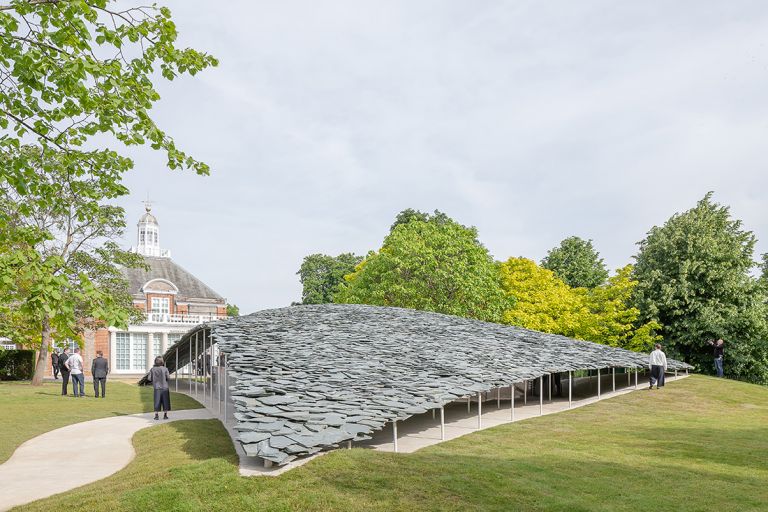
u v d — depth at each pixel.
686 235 36.59
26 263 6.96
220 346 16.73
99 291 7.21
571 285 48.72
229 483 8.36
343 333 20.17
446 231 36.19
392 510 7.43
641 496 8.66
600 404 20.31
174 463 10.46
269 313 24.47
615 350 25.58
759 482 9.81
